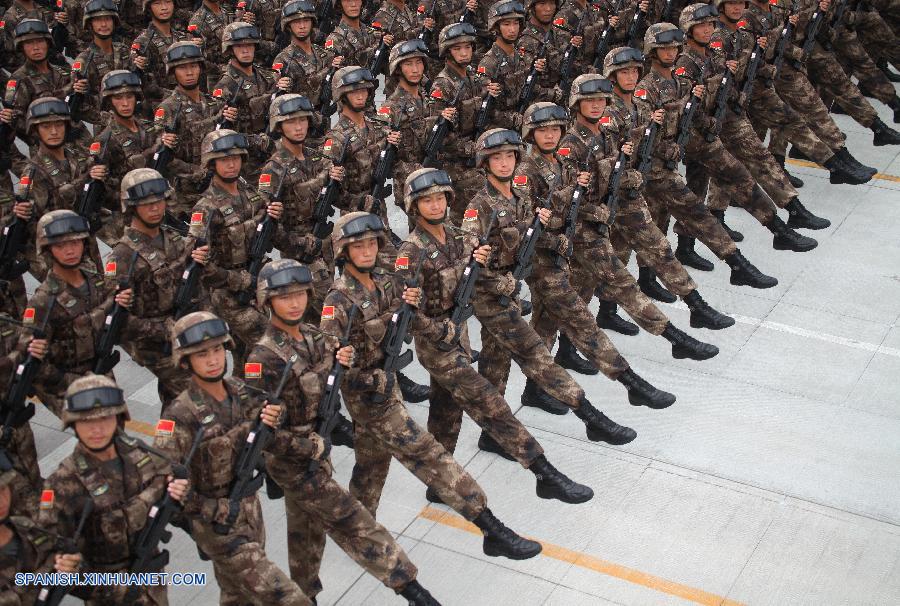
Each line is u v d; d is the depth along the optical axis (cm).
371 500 787
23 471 756
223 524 633
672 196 1102
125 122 1075
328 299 724
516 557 775
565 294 909
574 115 970
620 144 1019
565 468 888
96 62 1280
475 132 1155
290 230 959
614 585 766
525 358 866
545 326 952
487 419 808
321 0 1566
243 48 1195
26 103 1212
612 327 1084
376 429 739
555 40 1324
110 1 1283
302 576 731
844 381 996
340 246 715
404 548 805
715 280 1170
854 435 923
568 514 836
